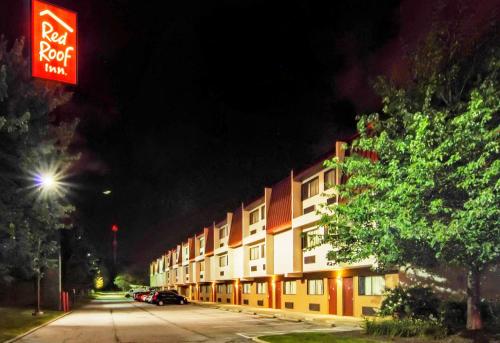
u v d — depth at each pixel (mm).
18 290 39750
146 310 42125
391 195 11367
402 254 12617
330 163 13859
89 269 65938
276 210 36562
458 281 19250
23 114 14672
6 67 15055
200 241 67500
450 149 10891
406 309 17312
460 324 15211
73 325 25875
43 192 16516
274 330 21484
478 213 10047
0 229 15016
